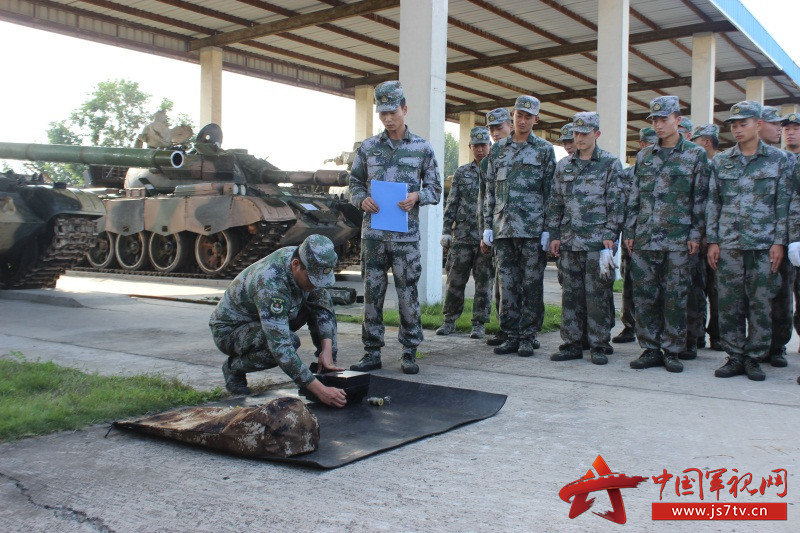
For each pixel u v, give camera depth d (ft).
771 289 20.74
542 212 23.95
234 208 52.75
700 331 26.02
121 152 42.65
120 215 59.88
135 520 10.49
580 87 107.76
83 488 11.72
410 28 36.70
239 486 11.80
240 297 17.03
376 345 21.75
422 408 16.42
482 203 26.96
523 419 15.98
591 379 20.52
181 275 56.85
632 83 101.50
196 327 29.84
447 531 10.09
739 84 99.50
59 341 26.08
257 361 16.90
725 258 21.26
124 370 20.85
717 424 15.66
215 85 81.71
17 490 11.64
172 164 42.04
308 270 15.46
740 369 21.24
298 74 96.68
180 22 77.61
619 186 22.68
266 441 12.96
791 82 96.94
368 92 100.73
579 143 22.95
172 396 16.93
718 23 73.41
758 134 21.12
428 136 36.35
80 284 51.37
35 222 39.29
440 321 31.45
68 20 72.43
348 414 15.78
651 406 17.29
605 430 15.15
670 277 21.99
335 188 73.00
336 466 12.61
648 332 22.56
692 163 21.75
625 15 58.44
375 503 11.09
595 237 22.79
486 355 24.47
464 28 78.07
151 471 12.51
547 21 77.36
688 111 123.03
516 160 23.91
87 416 15.43
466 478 12.21
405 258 21.33
